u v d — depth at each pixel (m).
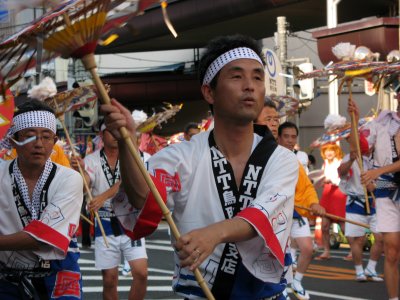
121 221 3.25
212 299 2.88
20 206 4.41
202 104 29.23
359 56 7.41
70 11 2.70
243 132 3.32
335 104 16.23
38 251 4.30
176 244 2.89
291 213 3.29
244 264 3.19
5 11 2.52
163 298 8.66
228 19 20.77
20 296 4.41
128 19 2.79
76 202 4.43
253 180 3.27
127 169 3.06
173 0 21.61
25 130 4.38
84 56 2.79
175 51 31.72
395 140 7.12
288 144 8.27
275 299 3.32
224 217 3.27
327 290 9.20
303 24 21.88
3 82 2.90
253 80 3.27
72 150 6.76
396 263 7.16
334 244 14.15
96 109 15.05
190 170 3.30
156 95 28.17
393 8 18.88
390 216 7.10
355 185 9.73
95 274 10.87
